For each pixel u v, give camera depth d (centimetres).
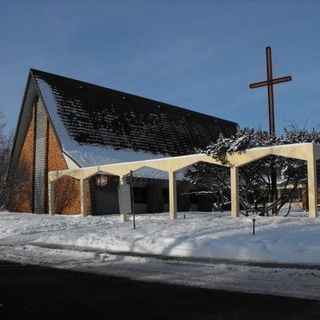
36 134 3844
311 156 1962
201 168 2539
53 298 905
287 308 793
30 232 2158
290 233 1477
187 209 4016
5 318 759
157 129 4325
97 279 1098
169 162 2455
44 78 3741
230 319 738
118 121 3994
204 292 932
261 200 2448
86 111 3812
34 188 3831
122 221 2369
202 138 4797
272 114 2512
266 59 2538
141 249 1515
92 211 3344
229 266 1197
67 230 2066
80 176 2997
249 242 1384
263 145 2298
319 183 2331
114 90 4247
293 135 2372
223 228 1684
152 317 758
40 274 1180
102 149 3616
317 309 783
